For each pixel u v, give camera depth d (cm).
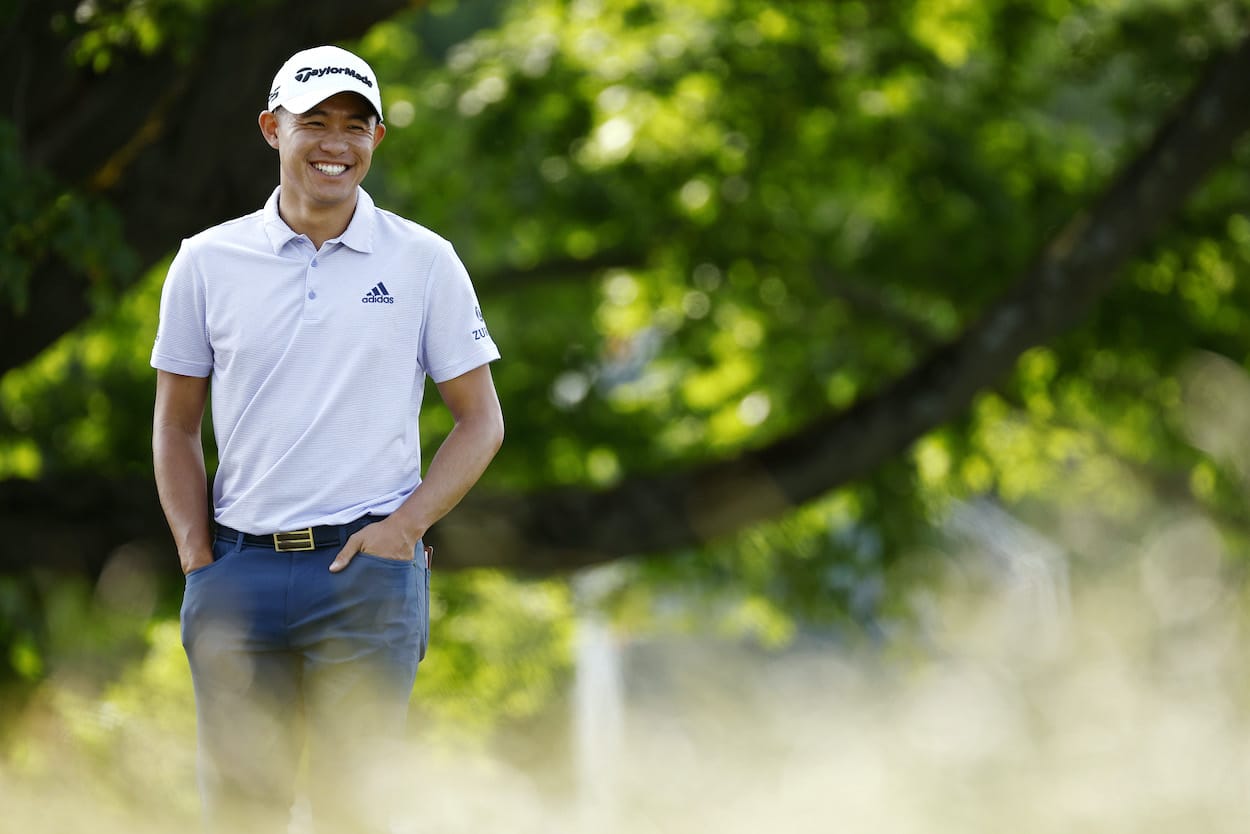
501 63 4534
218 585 1388
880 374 4731
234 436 1402
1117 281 4388
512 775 4628
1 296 2755
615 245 4891
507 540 3472
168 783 3328
